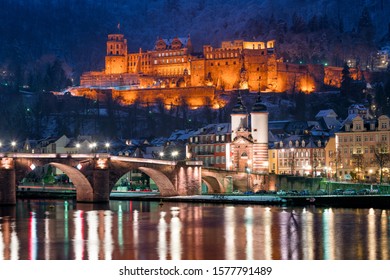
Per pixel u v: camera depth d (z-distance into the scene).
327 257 164.25
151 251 171.00
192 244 180.00
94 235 193.62
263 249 173.50
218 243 181.25
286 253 168.50
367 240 185.00
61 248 174.88
